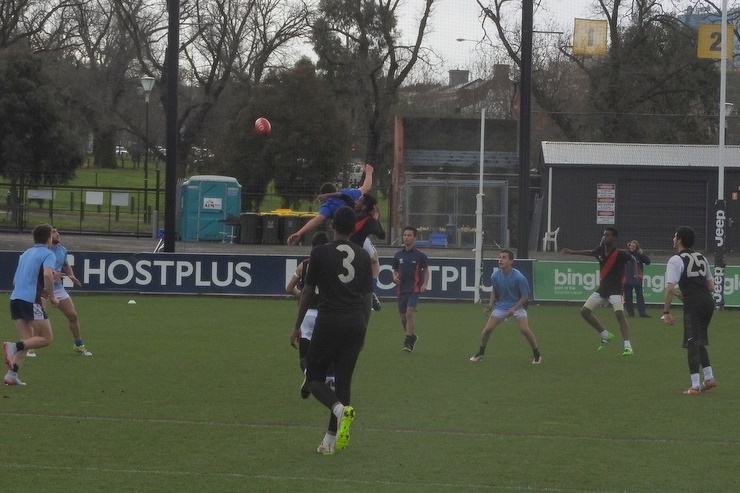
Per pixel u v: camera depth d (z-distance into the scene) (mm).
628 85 152625
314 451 28797
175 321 66188
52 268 40094
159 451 28469
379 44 166750
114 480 25078
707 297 40375
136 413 34188
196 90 187750
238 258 85188
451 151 145000
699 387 40125
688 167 128000
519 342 58531
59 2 179375
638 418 34906
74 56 192500
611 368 47938
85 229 138750
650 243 129000
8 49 156625
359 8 163625
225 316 70000
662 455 29156
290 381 41875
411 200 134750
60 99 157000
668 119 154375
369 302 28750
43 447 28656
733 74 153375
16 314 39781
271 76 152125
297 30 173875
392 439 30750
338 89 169125
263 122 77625
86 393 38000
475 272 83125
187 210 137375
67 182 155375
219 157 161625
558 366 48438
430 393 39719
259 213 138375
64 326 61969
